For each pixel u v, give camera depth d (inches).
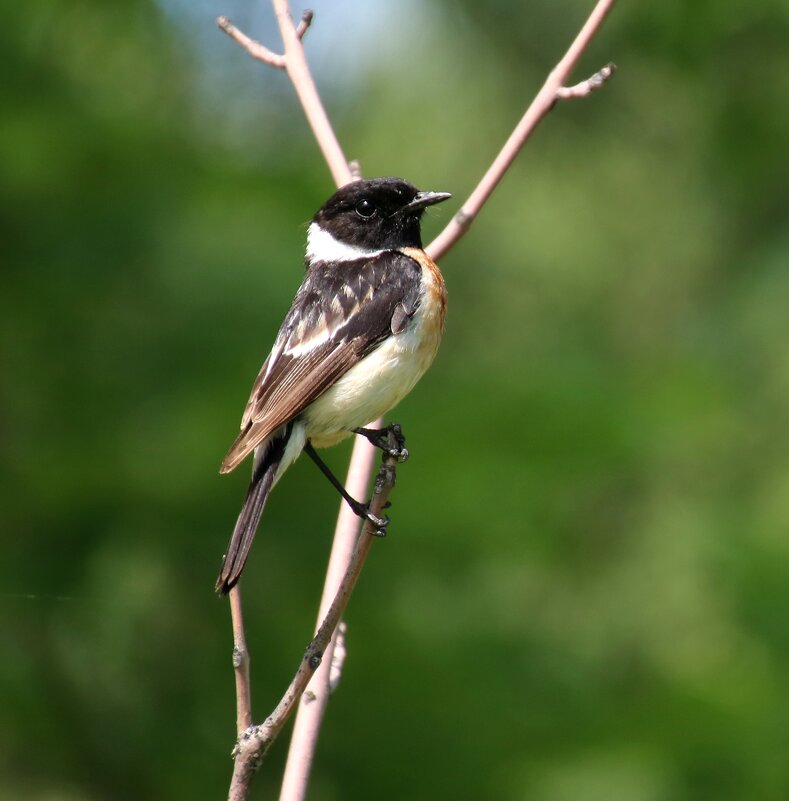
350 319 327.9
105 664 491.5
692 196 762.2
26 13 522.3
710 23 605.3
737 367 687.1
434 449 469.4
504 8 741.3
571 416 472.1
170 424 478.6
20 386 491.5
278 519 480.7
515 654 479.2
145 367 492.4
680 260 775.7
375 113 778.8
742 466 663.1
